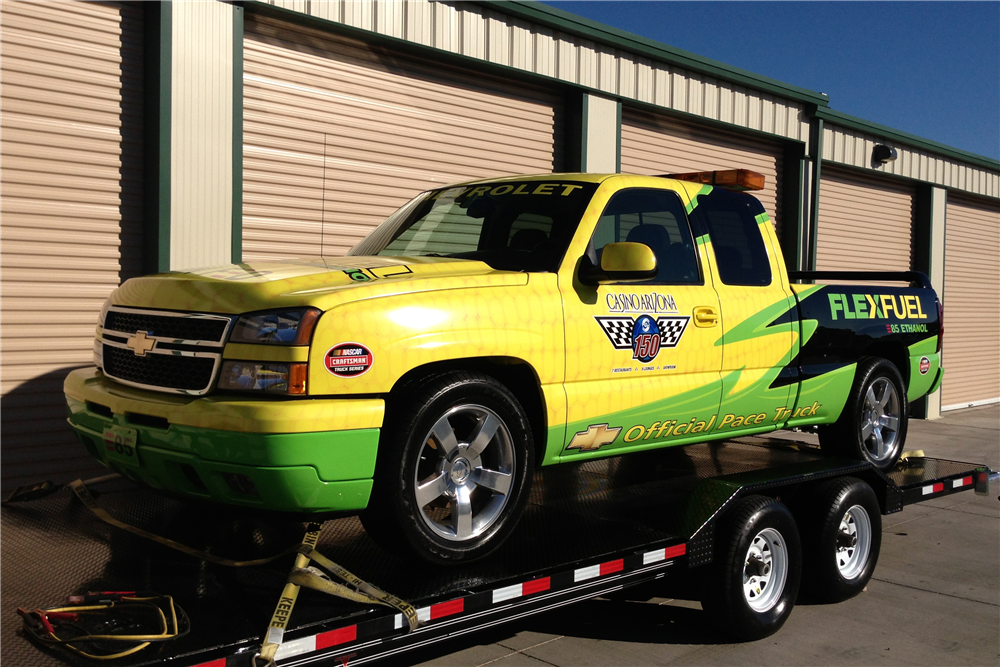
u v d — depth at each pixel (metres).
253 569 3.25
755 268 5.08
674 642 4.37
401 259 3.97
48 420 6.45
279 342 3.06
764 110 12.30
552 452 3.91
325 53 7.85
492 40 8.90
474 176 9.12
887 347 6.12
